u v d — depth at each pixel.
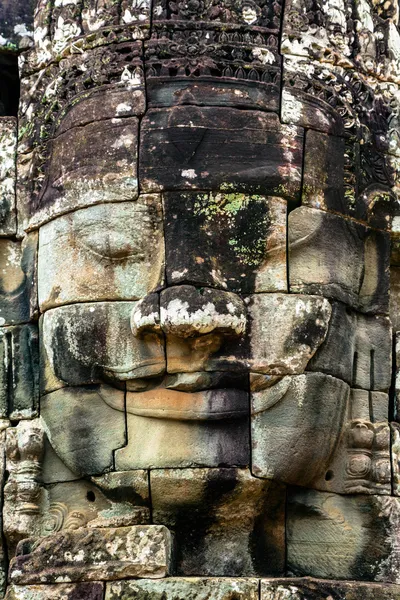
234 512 8.41
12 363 8.95
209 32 8.77
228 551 8.45
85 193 8.57
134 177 8.50
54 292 8.65
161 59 8.71
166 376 8.38
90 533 8.19
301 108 8.73
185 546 8.44
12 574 8.18
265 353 8.36
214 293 8.27
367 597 8.23
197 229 8.38
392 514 8.71
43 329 8.73
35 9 9.47
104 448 8.45
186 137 8.50
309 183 8.62
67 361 8.54
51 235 8.74
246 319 8.35
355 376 8.83
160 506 8.38
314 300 8.48
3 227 9.16
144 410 8.38
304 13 8.97
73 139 8.72
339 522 8.63
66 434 8.55
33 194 9.02
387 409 8.91
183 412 8.30
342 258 8.69
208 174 8.45
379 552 8.66
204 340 8.27
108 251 8.48
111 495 8.47
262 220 8.48
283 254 8.50
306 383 8.39
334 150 8.80
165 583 8.05
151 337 8.34
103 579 8.09
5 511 8.71
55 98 8.99
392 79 9.33
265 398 8.36
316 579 8.27
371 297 8.92
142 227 8.46
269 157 8.55
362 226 8.84
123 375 8.41
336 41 9.05
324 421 8.45
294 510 8.59
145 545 8.12
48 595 8.10
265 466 8.32
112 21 8.88
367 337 8.91
